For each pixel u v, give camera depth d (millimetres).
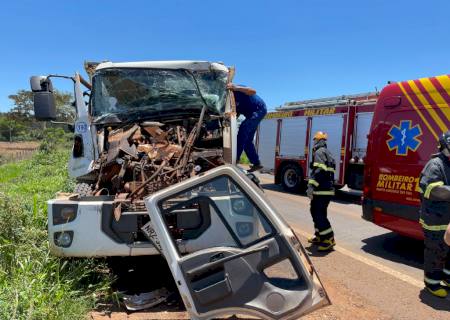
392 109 5859
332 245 5941
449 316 3834
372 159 6125
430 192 4172
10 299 3107
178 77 5562
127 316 3584
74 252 3811
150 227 3203
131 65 5480
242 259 2826
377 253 5895
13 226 4434
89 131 4785
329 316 3771
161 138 4965
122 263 4668
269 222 2877
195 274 2818
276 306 2793
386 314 3850
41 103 5047
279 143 13289
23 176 16203
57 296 3312
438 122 5258
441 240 4207
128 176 4543
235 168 2975
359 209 9672
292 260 2795
